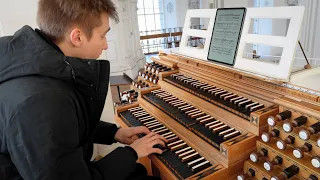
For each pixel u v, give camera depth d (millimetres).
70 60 715
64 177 654
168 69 1666
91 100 811
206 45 1425
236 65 1212
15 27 1395
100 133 1182
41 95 625
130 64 5234
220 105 1153
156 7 8836
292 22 999
